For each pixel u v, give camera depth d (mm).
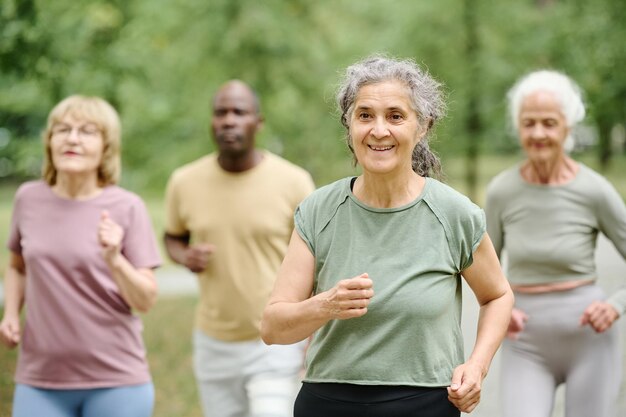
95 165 5250
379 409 3664
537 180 5750
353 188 3854
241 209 6406
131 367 5188
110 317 5129
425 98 3734
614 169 32094
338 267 3748
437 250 3703
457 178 35500
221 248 6414
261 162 6555
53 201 5230
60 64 14086
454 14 28344
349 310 3441
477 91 28453
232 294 6375
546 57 27547
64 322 5090
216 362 6461
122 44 18531
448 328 3756
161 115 25891
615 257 8617
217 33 24359
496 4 28156
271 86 24781
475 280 3898
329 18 26938
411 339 3668
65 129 5234
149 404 5270
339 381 3717
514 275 5793
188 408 9180
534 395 5570
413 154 4023
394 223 3727
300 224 3869
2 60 13438
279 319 3635
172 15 24469
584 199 5648
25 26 13070
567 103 5648
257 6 24484
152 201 36531
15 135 23281
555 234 5656
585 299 5641
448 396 3682
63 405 5137
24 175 24656
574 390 5656
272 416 6223
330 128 27484
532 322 5684
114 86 17188
